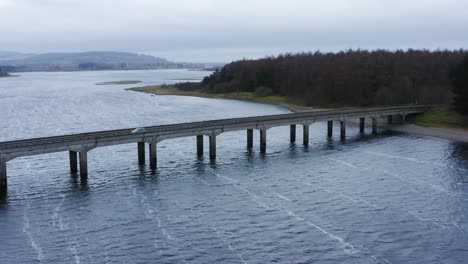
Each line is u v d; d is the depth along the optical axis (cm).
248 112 16988
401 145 10269
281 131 12338
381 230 5438
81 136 7419
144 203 6344
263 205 6272
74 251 4975
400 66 18012
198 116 15750
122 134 7788
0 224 5616
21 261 4759
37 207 6178
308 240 5194
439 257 4794
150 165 8144
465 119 12356
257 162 8662
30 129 12838
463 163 8438
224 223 5672
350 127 13050
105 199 6494
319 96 18862
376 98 16638
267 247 5044
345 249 4978
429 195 6638
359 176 7669
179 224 5647
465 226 5519
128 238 5272
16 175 7675
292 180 7450
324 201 6425
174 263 4722
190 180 7419
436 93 15750
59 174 7744
